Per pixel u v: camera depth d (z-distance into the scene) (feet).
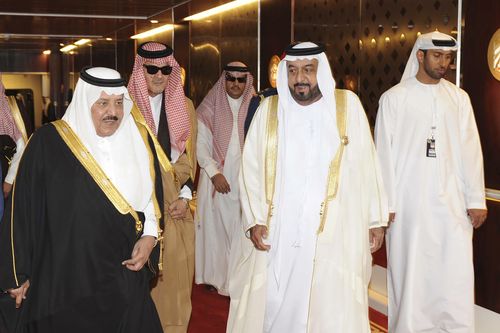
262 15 26.14
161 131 12.89
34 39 55.01
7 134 14.37
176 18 34.91
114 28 43.37
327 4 21.89
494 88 14.40
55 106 64.80
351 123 11.48
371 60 19.81
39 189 9.37
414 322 13.73
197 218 18.99
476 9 14.90
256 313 11.64
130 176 9.74
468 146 13.58
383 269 17.67
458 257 13.47
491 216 14.65
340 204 11.36
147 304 10.00
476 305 15.14
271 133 11.56
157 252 10.18
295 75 11.28
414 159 13.55
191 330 15.33
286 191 11.57
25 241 9.30
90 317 9.46
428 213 13.52
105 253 9.48
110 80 9.37
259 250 11.64
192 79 34.27
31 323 9.39
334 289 11.32
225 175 17.76
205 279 18.70
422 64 13.57
